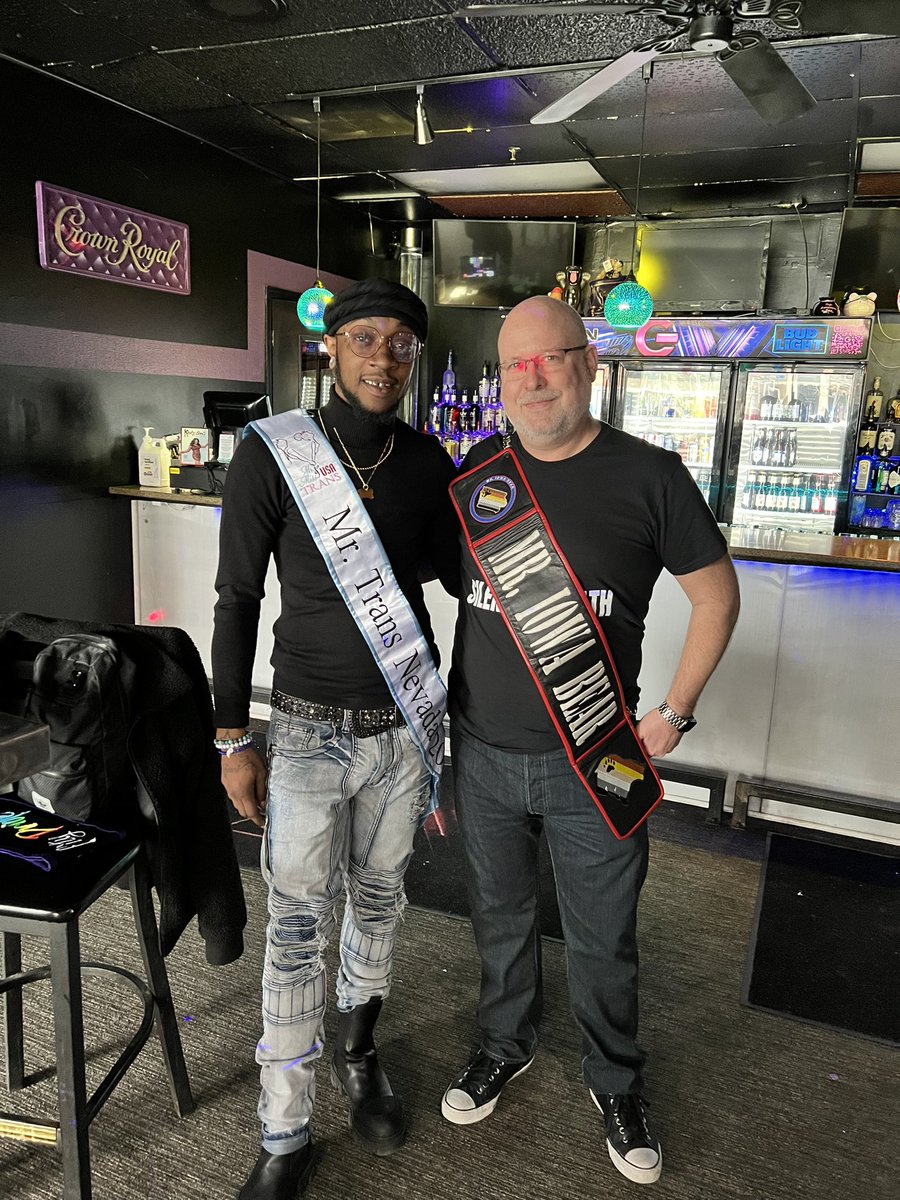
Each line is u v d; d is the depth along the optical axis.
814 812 2.97
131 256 4.06
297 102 3.88
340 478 1.44
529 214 6.17
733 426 5.32
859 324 4.91
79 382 3.87
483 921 1.61
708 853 2.77
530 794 1.49
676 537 1.41
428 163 4.91
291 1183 1.43
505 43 3.20
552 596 1.43
